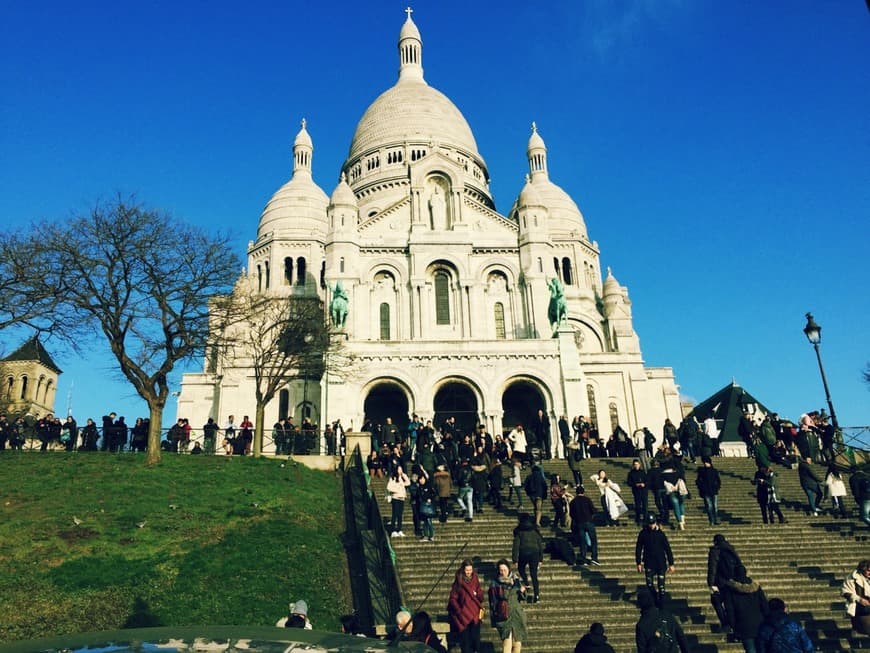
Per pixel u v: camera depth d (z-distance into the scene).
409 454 38.19
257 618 22.25
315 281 76.50
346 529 30.34
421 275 61.03
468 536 26.75
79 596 22.83
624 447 45.25
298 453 43.94
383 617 19.98
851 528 28.00
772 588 22.88
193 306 39.97
